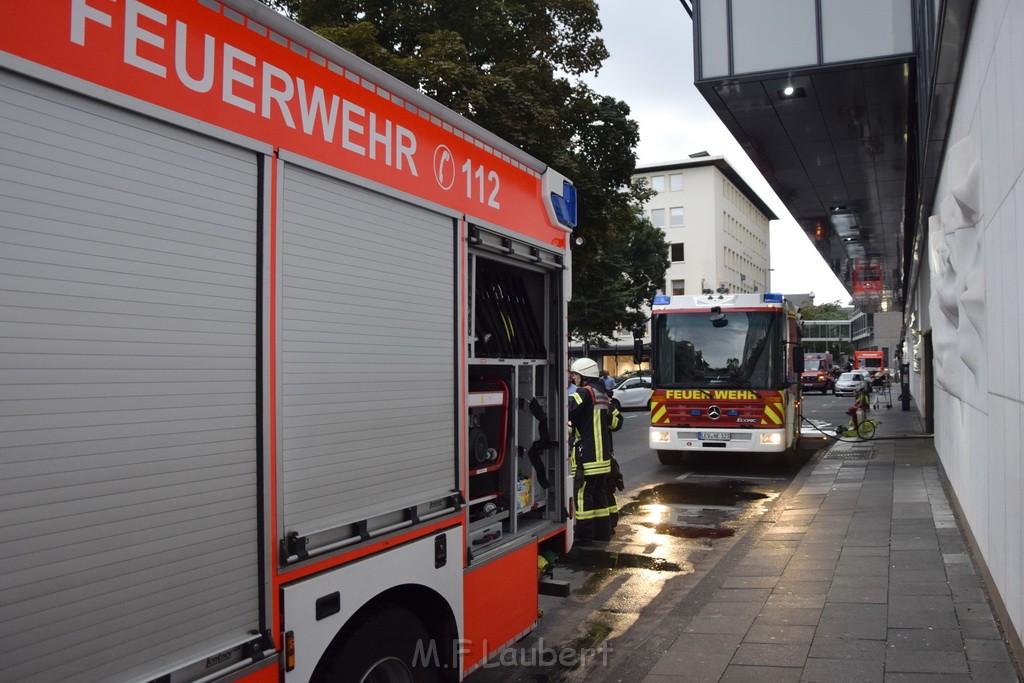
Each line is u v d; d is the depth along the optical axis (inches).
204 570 87.4
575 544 319.9
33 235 71.4
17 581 68.8
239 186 94.7
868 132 587.5
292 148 103.0
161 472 82.5
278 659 96.8
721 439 518.0
